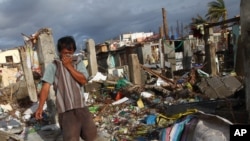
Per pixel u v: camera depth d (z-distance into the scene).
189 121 2.37
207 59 7.79
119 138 3.00
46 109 4.42
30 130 3.60
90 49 8.02
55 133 3.38
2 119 4.26
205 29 8.41
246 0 2.27
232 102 3.09
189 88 5.41
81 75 2.05
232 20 7.45
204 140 2.14
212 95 4.85
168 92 5.46
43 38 3.98
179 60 11.84
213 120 2.21
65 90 2.02
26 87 6.35
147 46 13.13
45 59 3.98
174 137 2.37
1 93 6.14
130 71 6.95
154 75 7.48
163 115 3.38
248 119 2.42
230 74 6.33
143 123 3.53
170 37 14.20
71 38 2.09
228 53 9.25
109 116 4.08
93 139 2.07
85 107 2.07
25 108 5.16
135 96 5.20
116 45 16.92
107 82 6.29
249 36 2.29
